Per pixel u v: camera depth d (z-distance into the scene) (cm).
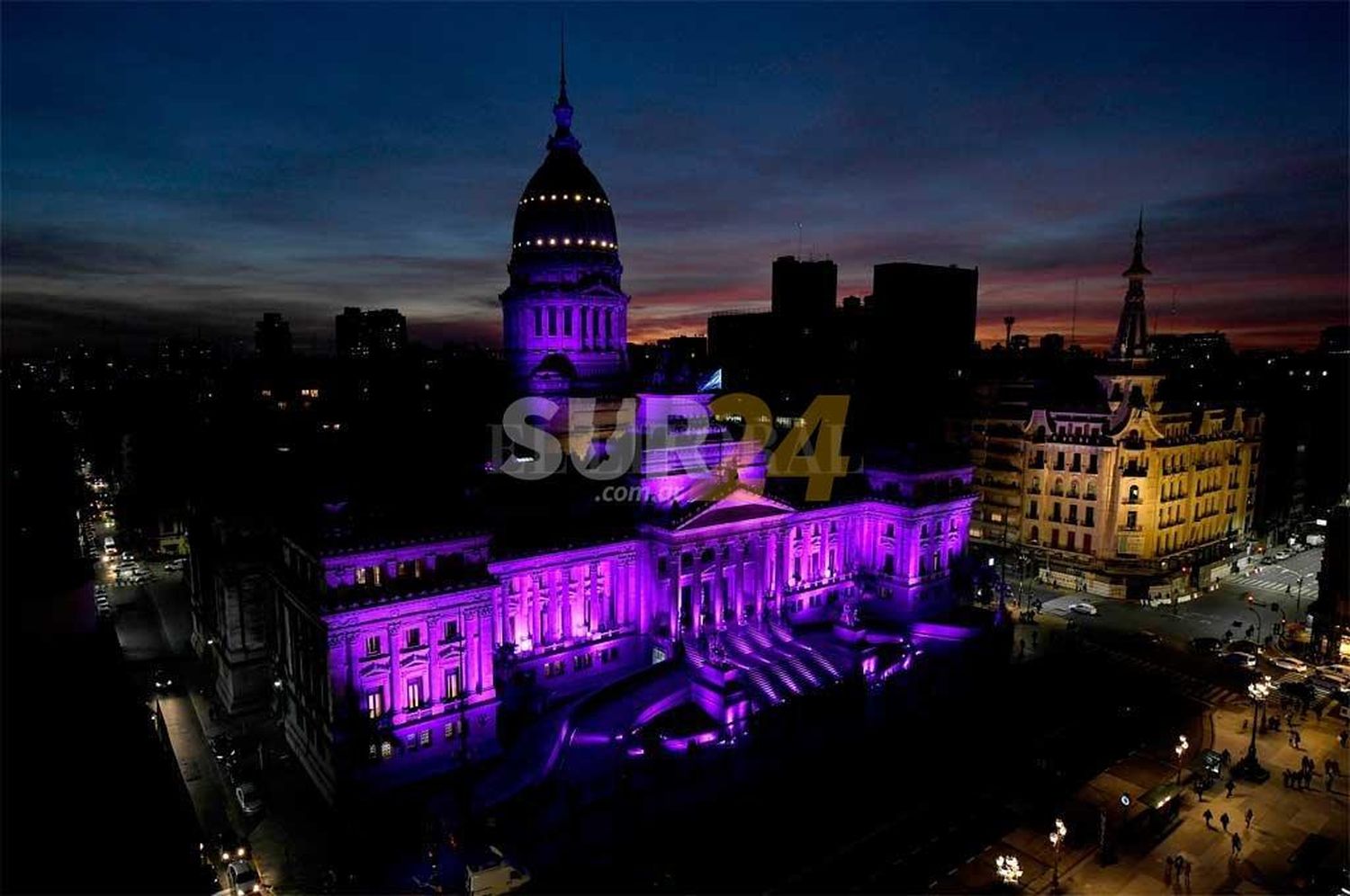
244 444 12950
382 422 14450
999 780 8369
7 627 5838
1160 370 14312
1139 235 14350
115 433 18950
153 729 6656
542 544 9444
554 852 7038
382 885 6681
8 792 4709
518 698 9019
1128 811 7844
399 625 7925
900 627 11594
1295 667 11075
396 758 7975
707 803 7850
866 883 6800
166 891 4312
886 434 17188
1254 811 7919
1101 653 11631
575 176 12088
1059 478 15150
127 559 14838
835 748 8931
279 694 9188
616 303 12294
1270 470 17950
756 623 11044
